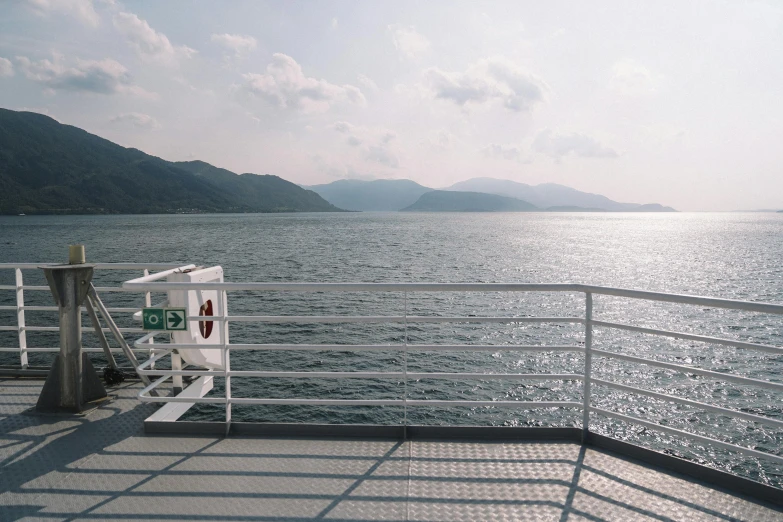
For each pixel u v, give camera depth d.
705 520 2.68
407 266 46.19
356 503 2.83
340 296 29.59
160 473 3.17
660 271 44.66
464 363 17.39
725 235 106.81
